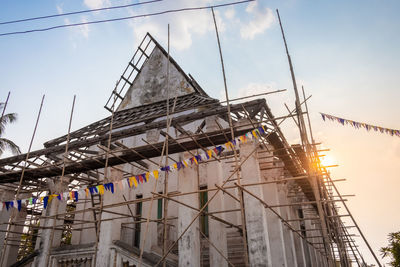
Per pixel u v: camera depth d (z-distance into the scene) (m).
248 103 10.87
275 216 11.72
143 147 10.84
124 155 11.20
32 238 19.66
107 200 12.21
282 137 11.00
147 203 15.65
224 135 10.18
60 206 13.74
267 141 10.99
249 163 10.17
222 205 13.97
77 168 12.20
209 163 14.95
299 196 16.45
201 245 13.48
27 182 14.84
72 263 12.24
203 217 14.57
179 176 11.63
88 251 11.79
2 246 14.58
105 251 11.21
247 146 10.38
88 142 13.76
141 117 16.17
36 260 12.81
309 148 9.82
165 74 18.91
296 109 10.23
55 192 13.73
